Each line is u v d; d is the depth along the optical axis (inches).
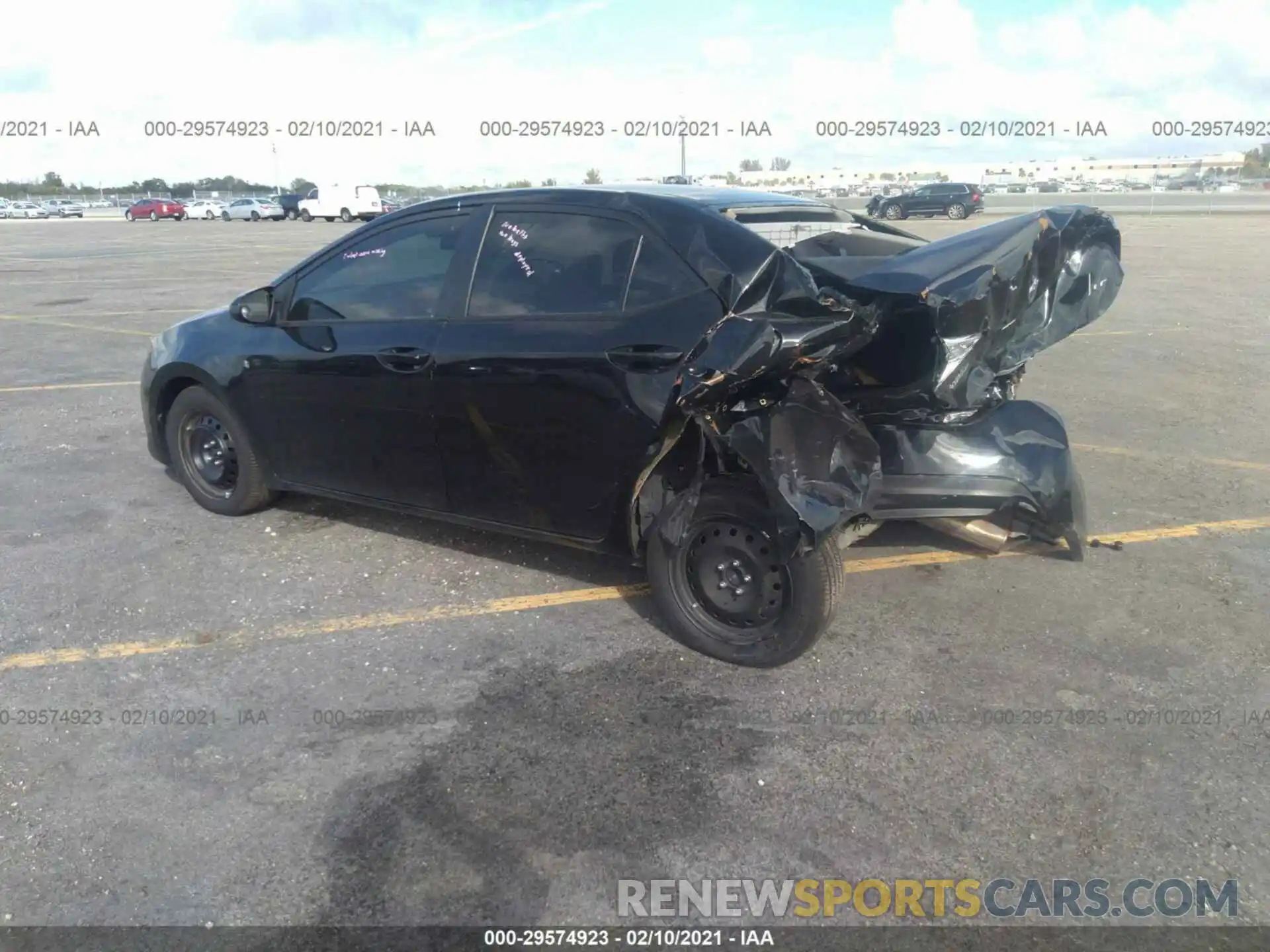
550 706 142.6
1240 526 209.6
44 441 279.0
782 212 171.8
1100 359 394.0
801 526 134.0
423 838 115.5
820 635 147.8
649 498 160.6
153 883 108.9
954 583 182.4
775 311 139.5
